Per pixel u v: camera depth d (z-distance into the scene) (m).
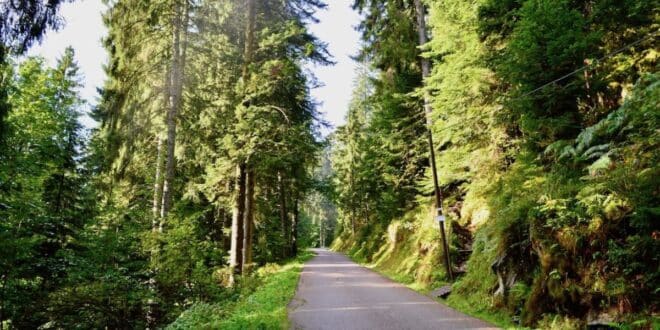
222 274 17.48
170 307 13.16
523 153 10.77
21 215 10.89
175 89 15.00
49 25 6.04
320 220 86.56
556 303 7.31
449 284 13.17
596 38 7.80
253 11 17.95
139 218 14.90
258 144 15.93
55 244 14.63
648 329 5.43
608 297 6.34
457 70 12.12
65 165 17.25
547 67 8.38
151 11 14.34
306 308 10.55
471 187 15.68
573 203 7.53
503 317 8.65
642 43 8.43
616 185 6.77
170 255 13.06
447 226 16.23
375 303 11.31
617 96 8.71
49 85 17.20
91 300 11.93
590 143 8.15
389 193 25.25
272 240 29.89
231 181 19.05
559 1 7.91
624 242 6.48
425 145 20.00
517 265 9.09
